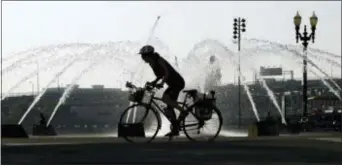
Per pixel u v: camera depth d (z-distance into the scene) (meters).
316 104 122.31
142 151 15.52
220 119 18.78
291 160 13.77
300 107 138.62
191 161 13.39
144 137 18.94
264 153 15.14
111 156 14.42
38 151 15.60
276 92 138.12
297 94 141.25
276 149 16.20
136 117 19.00
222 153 15.05
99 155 14.64
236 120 83.00
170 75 18.33
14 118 155.25
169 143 17.83
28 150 15.85
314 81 140.00
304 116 50.06
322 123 51.31
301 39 50.16
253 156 14.47
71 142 19.20
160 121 18.72
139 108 18.94
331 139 20.06
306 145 17.50
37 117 167.88
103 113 196.12
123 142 18.59
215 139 19.72
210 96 19.12
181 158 13.98
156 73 18.34
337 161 13.67
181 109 18.53
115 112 193.00
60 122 184.25
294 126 37.59
